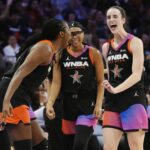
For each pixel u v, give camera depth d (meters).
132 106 9.90
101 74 10.48
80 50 10.52
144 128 9.93
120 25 9.98
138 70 9.72
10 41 21.06
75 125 10.49
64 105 10.60
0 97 9.18
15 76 8.72
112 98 9.97
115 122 9.94
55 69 10.57
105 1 25.56
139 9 27.78
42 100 13.05
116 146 9.95
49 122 11.20
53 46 9.16
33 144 10.28
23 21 23.28
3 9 24.72
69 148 10.73
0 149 9.51
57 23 9.13
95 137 12.91
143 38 23.94
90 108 10.45
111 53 10.09
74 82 10.48
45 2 25.98
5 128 9.32
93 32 22.14
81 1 27.56
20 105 9.12
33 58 8.73
